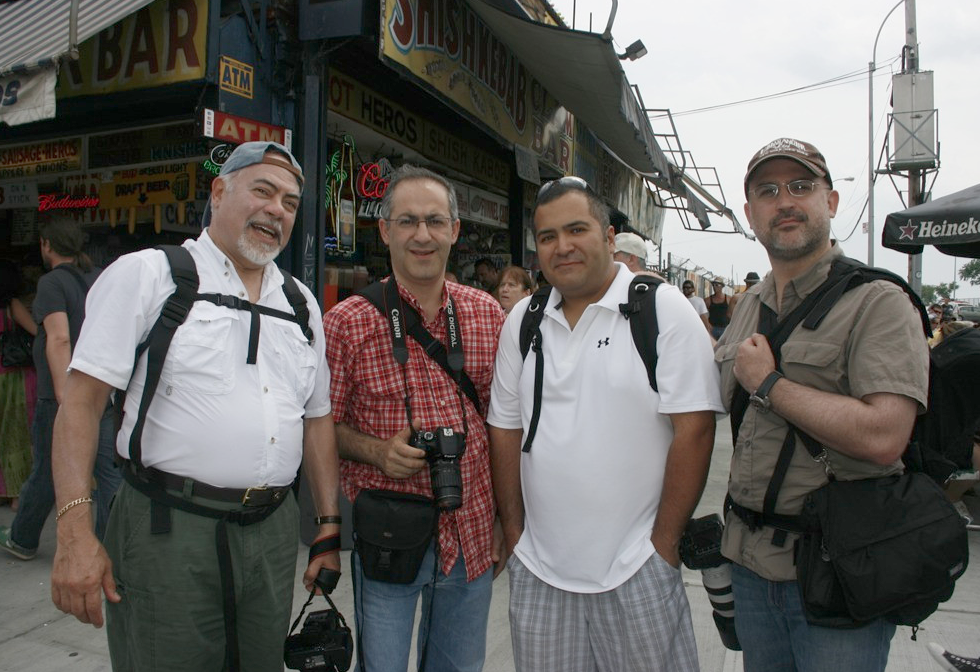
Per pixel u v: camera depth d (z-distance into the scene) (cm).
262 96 416
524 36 523
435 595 215
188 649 175
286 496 195
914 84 1307
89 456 168
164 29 395
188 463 173
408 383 206
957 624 329
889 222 526
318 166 434
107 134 498
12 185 547
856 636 167
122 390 177
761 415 181
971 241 489
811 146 183
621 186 1143
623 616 184
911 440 178
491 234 832
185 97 430
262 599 187
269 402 183
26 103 326
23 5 407
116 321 169
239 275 188
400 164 620
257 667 193
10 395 462
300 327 195
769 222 181
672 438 190
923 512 161
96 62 418
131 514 174
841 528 162
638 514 187
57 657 295
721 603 206
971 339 196
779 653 187
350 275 559
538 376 195
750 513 181
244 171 183
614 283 192
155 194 480
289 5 426
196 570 173
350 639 201
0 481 467
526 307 206
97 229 540
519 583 199
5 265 451
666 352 181
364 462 206
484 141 758
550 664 195
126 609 177
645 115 726
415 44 443
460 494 190
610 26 464
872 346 163
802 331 175
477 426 214
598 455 184
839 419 158
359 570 206
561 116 799
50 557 400
